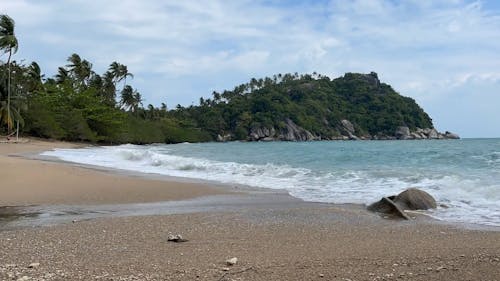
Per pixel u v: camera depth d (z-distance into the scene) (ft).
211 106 529.04
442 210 35.78
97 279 18.75
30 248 24.47
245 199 44.01
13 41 173.68
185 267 20.53
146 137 312.29
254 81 585.63
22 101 190.70
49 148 150.41
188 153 129.08
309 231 29.14
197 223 31.89
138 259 22.08
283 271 19.75
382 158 87.66
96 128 263.29
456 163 70.13
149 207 39.88
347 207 38.42
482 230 28.55
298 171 64.75
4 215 35.58
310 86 563.07
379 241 25.99
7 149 133.80
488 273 19.08
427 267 20.12
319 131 482.28
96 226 30.76
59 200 43.39
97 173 66.08
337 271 19.71
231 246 25.00
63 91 258.78
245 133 463.83
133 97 329.11
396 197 38.11
